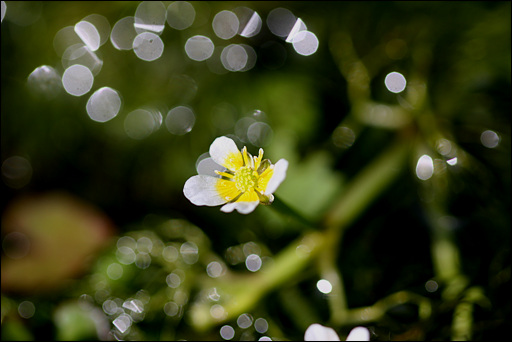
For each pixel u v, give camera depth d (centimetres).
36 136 28
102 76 28
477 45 26
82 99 28
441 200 24
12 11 29
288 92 27
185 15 28
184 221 26
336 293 23
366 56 27
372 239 24
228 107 27
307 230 24
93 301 24
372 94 26
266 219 25
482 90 25
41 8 29
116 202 26
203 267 25
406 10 27
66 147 27
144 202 26
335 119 26
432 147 25
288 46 27
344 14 27
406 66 26
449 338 22
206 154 27
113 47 28
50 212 26
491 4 26
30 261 25
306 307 23
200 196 21
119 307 24
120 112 28
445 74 26
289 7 28
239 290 24
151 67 28
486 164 25
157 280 24
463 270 23
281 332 23
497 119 25
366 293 23
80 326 23
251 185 21
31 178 27
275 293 24
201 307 23
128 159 27
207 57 28
